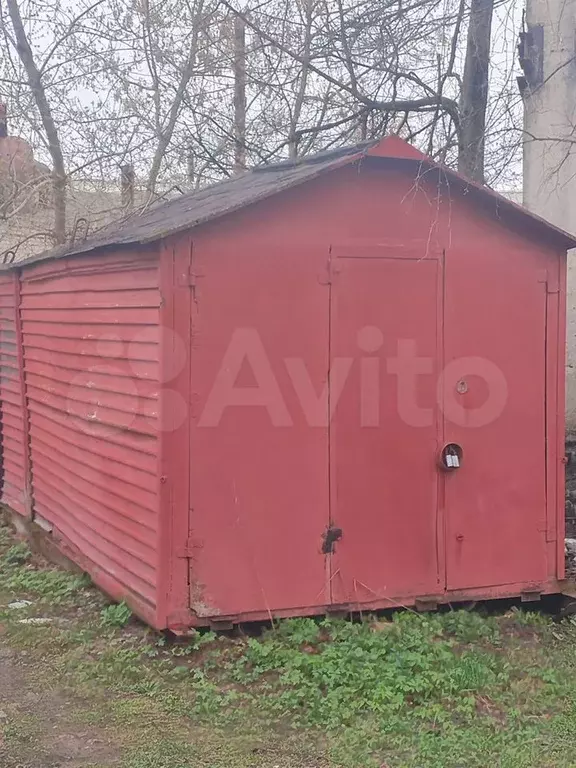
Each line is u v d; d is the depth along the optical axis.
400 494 5.05
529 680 4.41
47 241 12.58
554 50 8.43
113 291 5.23
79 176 12.46
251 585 4.77
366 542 4.99
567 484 7.70
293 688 4.21
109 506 5.37
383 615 5.04
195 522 4.68
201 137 12.23
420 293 5.08
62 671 4.50
